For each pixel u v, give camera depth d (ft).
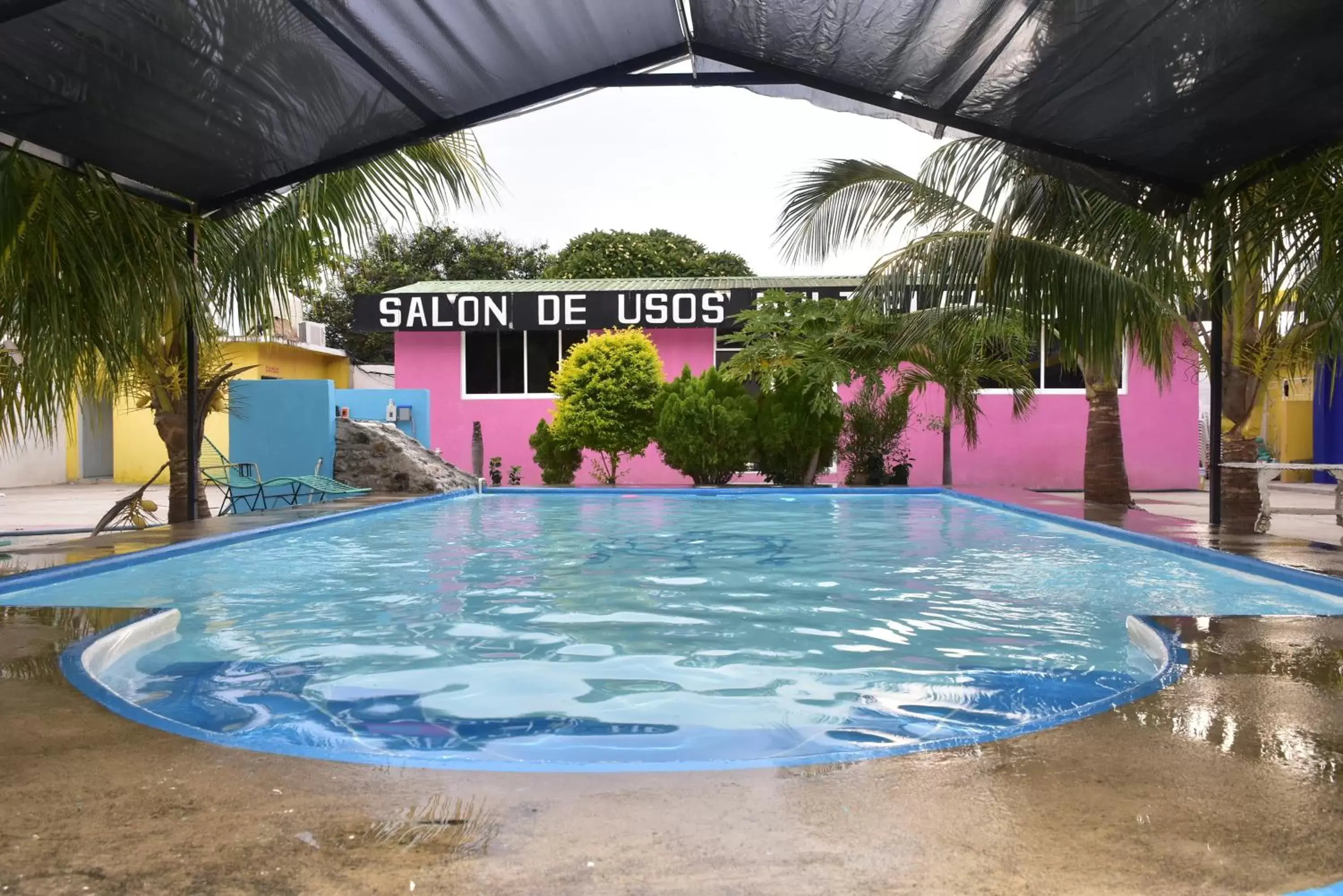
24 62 17.13
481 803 6.55
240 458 42.27
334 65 19.60
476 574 21.01
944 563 22.61
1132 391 58.39
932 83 20.79
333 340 105.19
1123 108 19.49
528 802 6.57
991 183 29.37
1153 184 22.50
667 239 103.30
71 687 9.92
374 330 61.77
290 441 42.27
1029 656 13.10
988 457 59.06
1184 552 21.88
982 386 58.85
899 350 41.73
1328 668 10.44
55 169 20.48
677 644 13.98
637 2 20.03
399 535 28.60
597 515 35.12
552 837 5.95
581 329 61.87
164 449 70.33
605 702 10.79
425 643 14.06
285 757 7.64
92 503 50.19
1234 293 26.03
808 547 25.82
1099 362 28.40
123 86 18.48
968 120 21.70
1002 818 6.21
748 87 23.32
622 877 5.37
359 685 11.59
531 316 61.31
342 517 31.42
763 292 55.47
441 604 17.33
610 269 99.14
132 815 6.33
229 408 37.27
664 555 24.14
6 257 18.62
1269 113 18.81
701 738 9.46
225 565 22.17
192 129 20.72
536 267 108.17
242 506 41.11
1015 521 32.50
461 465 63.16
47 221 19.16
